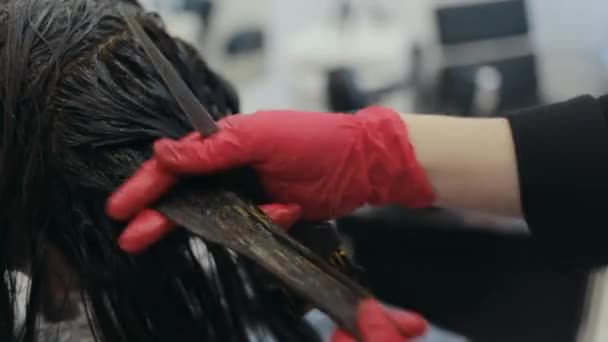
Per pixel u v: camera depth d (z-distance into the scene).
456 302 1.39
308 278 0.63
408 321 0.62
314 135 0.76
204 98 0.79
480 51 1.84
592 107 0.78
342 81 1.61
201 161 0.69
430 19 1.93
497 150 0.79
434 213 1.32
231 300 0.72
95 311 0.72
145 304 0.71
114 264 0.70
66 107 0.68
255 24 1.90
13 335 0.72
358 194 0.78
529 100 1.87
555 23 2.21
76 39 0.69
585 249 0.79
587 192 0.77
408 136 0.79
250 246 0.65
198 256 0.71
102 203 0.69
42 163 0.68
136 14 0.75
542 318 1.36
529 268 1.33
